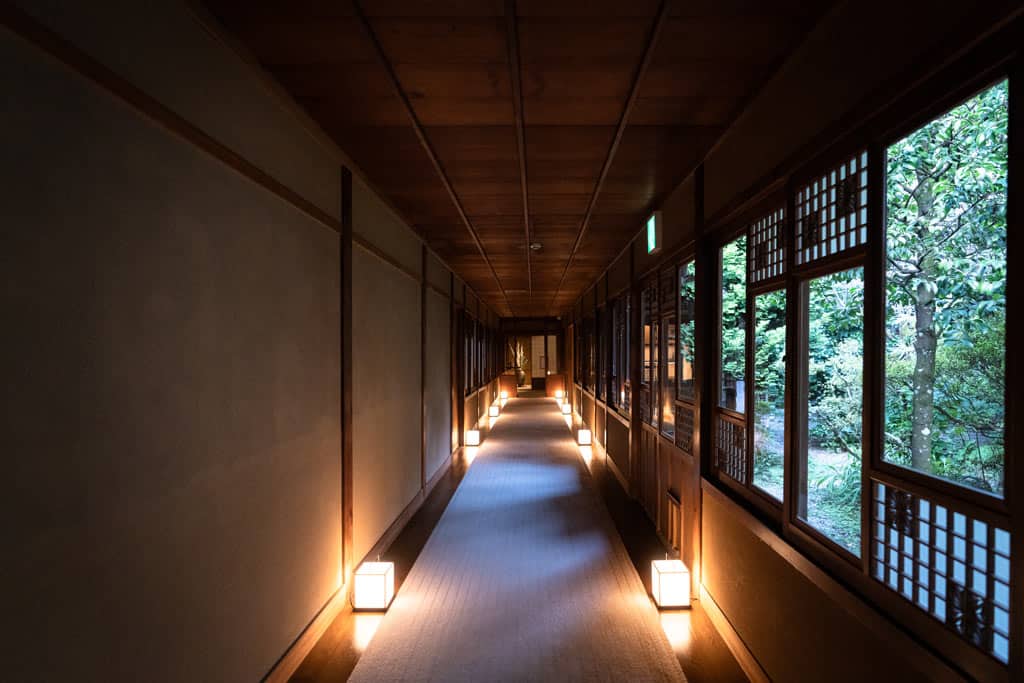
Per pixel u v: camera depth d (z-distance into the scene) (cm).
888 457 169
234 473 206
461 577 377
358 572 329
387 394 440
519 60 218
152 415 160
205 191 189
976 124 150
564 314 1584
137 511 152
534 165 342
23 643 117
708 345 330
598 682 253
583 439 921
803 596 204
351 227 341
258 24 192
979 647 121
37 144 122
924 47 135
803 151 198
